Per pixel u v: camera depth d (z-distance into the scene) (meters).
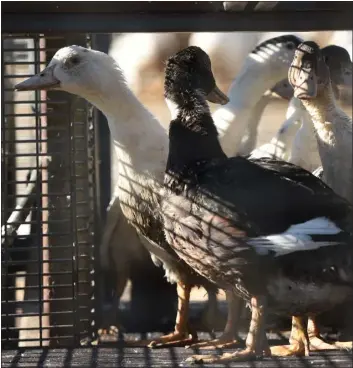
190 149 4.70
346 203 4.45
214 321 5.94
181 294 5.36
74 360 4.69
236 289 4.61
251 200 4.40
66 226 5.77
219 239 4.42
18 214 5.82
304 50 4.97
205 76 4.89
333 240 4.33
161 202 5.00
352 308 5.25
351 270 4.38
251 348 4.52
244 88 6.16
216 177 4.54
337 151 5.07
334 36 7.11
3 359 4.76
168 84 4.89
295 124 5.96
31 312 6.04
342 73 6.02
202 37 8.58
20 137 6.50
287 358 4.61
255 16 4.38
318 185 4.52
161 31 4.36
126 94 5.26
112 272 6.20
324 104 5.05
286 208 4.38
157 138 5.28
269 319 5.73
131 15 4.31
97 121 6.64
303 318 4.82
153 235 5.30
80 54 5.22
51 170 5.79
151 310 6.19
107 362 4.62
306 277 4.38
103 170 6.67
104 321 6.15
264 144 6.32
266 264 4.38
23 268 5.91
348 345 5.11
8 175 6.46
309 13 4.39
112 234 6.16
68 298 5.54
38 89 5.24
